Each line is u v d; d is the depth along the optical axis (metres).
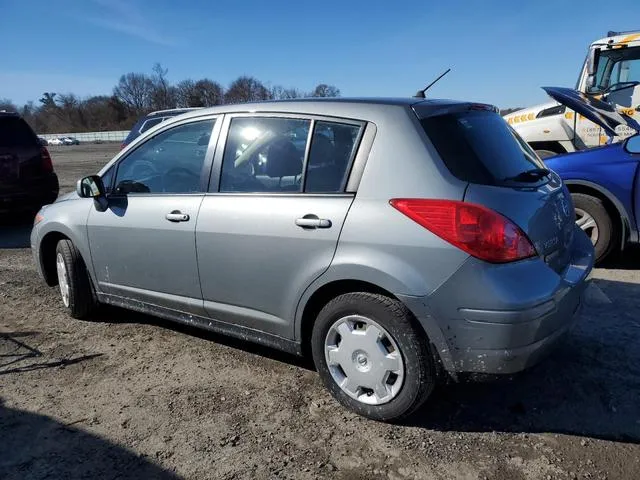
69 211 4.48
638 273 5.50
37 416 3.21
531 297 2.67
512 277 2.67
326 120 3.19
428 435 2.94
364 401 3.05
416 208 2.77
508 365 2.69
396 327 2.83
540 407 3.18
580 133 8.05
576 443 2.84
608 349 3.83
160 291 3.94
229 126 3.62
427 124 2.96
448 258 2.68
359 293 2.96
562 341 3.00
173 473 2.70
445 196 2.73
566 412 3.12
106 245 4.19
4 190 8.34
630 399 3.22
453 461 2.72
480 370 2.73
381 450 2.82
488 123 3.33
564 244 3.24
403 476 2.63
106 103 99.50
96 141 76.12
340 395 3.15
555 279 2.83
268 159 3.37
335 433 2.98
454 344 2.73
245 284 3.40
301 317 3.19
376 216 2.86
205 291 3.64
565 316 2.92
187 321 3.88
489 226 2.66
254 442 2.92
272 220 3.22
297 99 3.43
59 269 4.68
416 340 2.80
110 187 4.27
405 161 2.88
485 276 2.64
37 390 3.52
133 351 4.07
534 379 3.47
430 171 2.81
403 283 2.76
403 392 2.89
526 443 2.85
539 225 2.92
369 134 3.02
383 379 2.95
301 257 3.10
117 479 2.66
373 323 2.92
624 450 2.77
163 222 3.76
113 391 3.49
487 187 2.79
